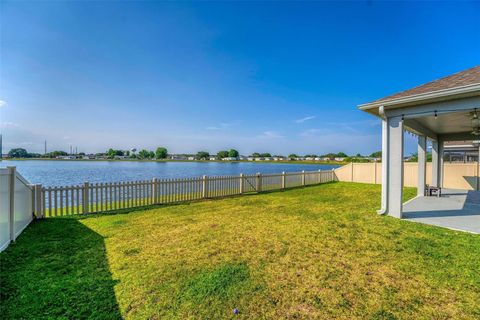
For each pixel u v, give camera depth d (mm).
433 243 4242
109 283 2822
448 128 9359
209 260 3520
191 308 2355
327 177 16438
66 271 3127
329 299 2533
